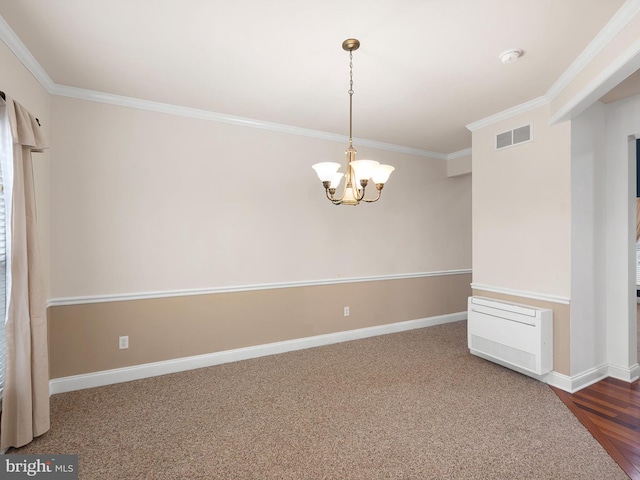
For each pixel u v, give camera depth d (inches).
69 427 90.5
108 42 85.6
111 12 73.8
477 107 129.3
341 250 166.6
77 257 114.1
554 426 91.1
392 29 80.3
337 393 110.4
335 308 164.7
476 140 145.7
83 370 114.9
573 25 78.5
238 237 140.9
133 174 122.0
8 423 78.9
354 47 86.4
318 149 159.6
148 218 124.5
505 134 133.2
